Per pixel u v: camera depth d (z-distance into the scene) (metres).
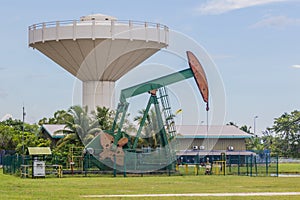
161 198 26.75
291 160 98.44
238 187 34.06
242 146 86.81
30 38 54.75
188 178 43.94
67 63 55.22
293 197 27.53
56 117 99.69
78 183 37.59
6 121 114.31
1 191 30.72
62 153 58.59
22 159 49.28
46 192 30.09
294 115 115.00
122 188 33.00
